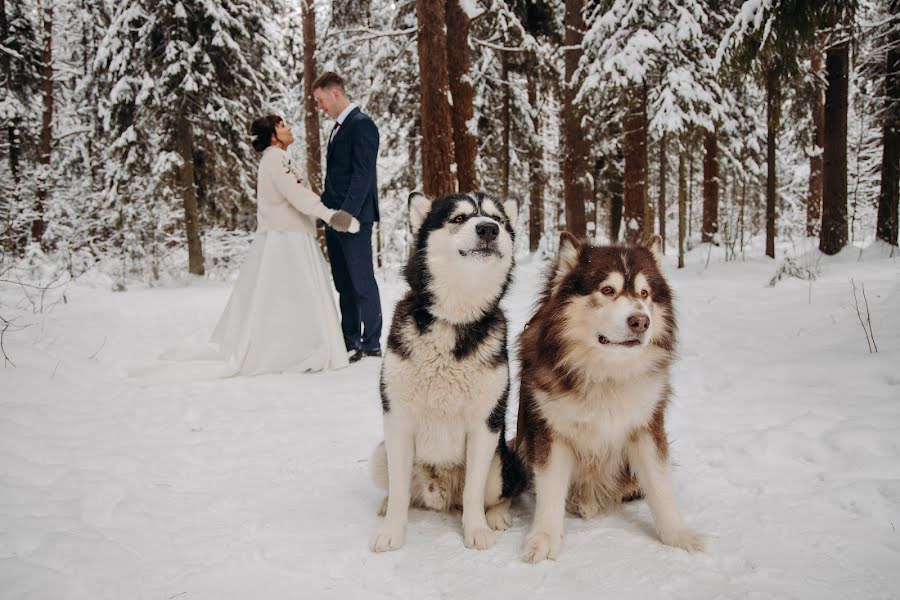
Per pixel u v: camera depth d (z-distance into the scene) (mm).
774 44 7980
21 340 5930
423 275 2594
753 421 3578
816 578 1956
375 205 5957
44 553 2129
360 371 5414
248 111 15203
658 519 2367
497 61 15805
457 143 10211
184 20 13328
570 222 14078
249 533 2410
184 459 3277
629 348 2289
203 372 5105
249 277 5465
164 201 14812
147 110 13914
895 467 2777
